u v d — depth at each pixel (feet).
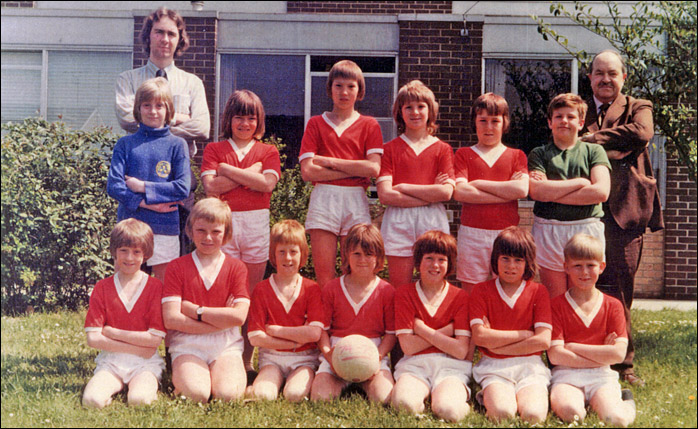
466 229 14.11
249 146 14.56
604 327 12.67
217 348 13.02
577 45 25.77
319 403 12.05
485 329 12.64
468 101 26.13
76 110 25.94
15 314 20.81
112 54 25.95
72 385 13.24
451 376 12.46
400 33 26.23
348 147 14.29
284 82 26.89
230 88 26.76
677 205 23.84
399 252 13.96
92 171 22.04
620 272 14.24
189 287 13.08
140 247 13.04
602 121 14.71
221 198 14.28
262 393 12.32
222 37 26.63
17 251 20.61
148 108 14.26
